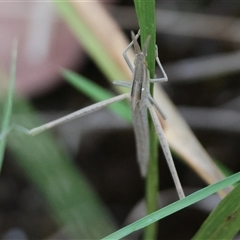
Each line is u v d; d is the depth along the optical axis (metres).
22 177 0.38
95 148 0.39
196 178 0.37
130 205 0.38
